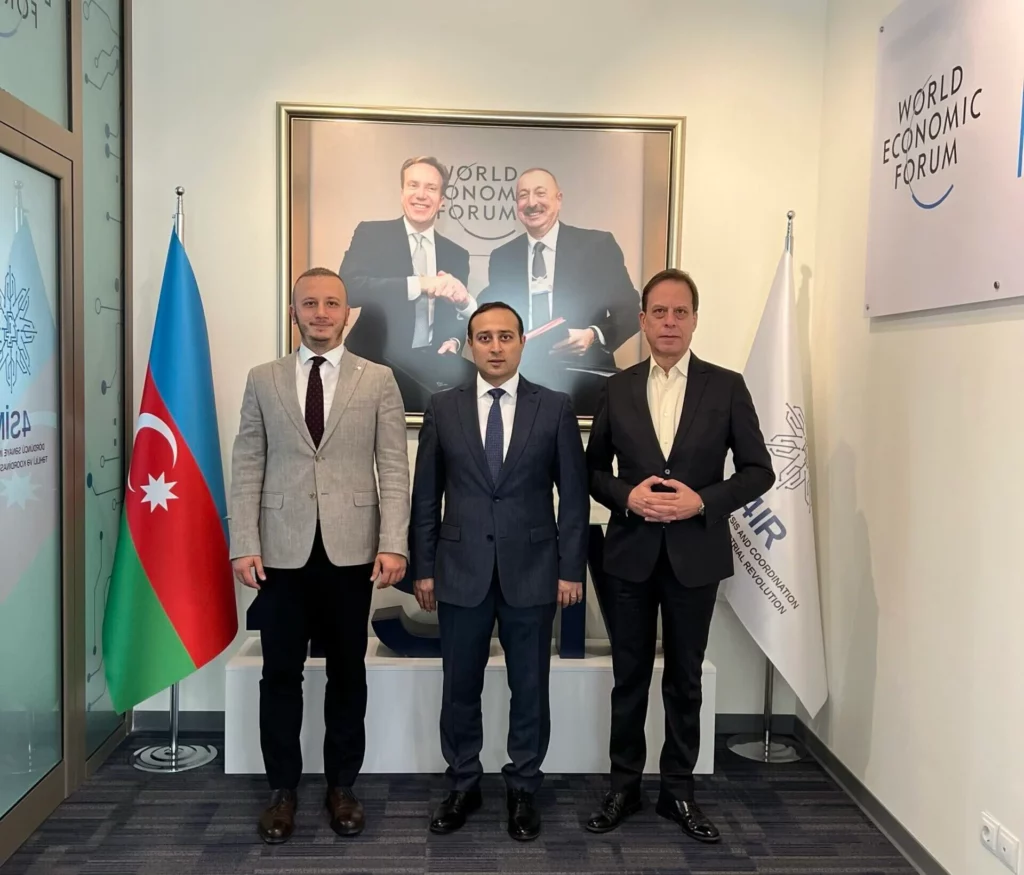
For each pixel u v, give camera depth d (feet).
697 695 7.52
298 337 9.44
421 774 8.64
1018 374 5.98
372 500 7.42
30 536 7.43
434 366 9.59
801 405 8.99
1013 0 6.05
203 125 9.36
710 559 7.22
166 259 9.13
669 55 9.59
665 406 7.55
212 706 9.75
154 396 8.48
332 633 7.43
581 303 9.66
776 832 7.70
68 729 8.13
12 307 7.03
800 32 9.64
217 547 8.66
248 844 7.30
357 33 9.39
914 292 7.38
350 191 9.42
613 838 7.47
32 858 7.06
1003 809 6.07
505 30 9.48
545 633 7.38
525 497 7.23
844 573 8.77
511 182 9.53
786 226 9.74
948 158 6.88
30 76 7.34
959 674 6.65
